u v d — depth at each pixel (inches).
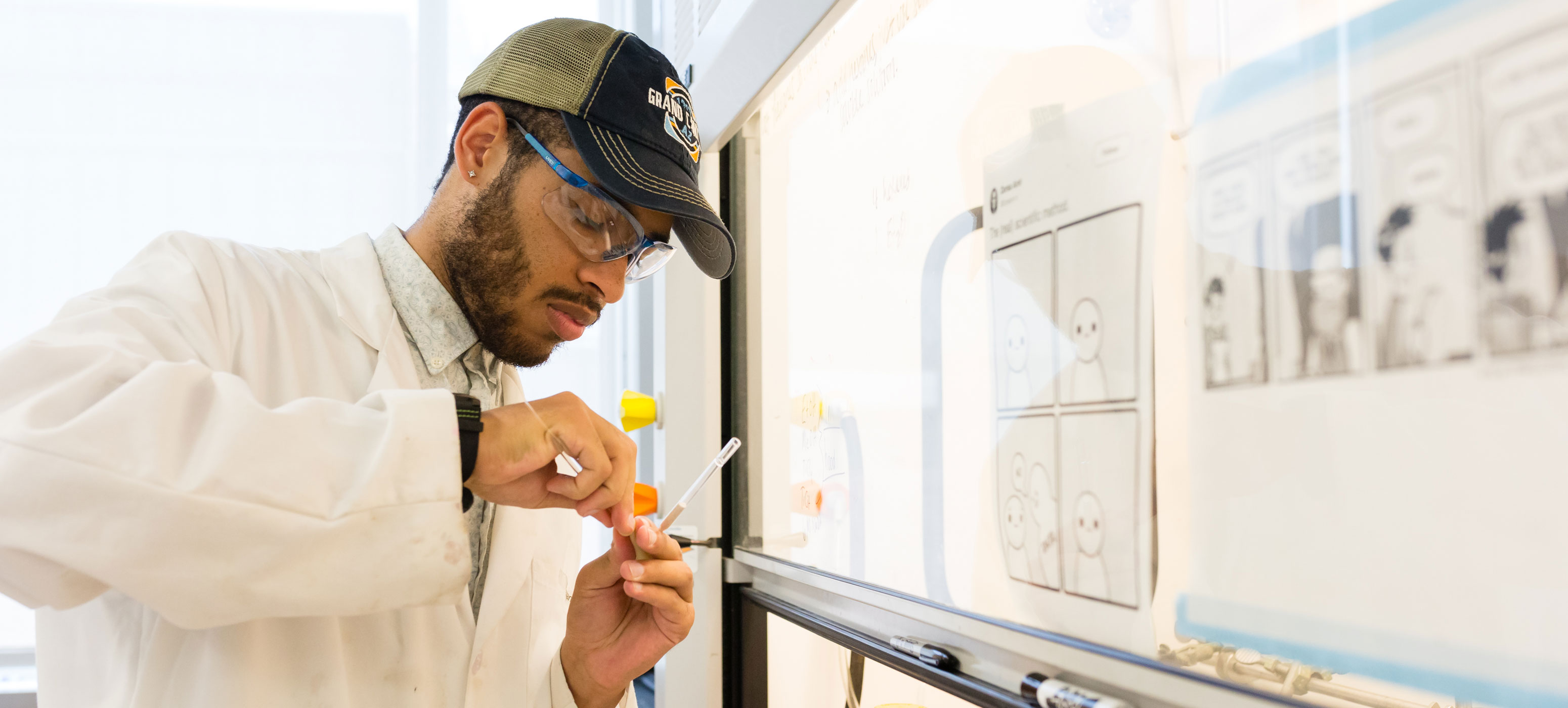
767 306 44.9
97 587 22.2
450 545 22.9
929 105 28.4
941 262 27.7
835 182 36.1
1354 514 14.2
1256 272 16.1
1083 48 20.9
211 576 20.5
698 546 50.0
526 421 25.1
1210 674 17.0
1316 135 14.8
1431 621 13.0
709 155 50.9
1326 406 14.7
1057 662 21.6
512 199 31.2
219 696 25.0
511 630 34.9
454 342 33.7
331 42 71.2
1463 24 12.6
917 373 29.3
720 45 41.4
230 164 69.1
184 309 26.6
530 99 30.6
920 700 30.5
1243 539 16.3
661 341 52.4
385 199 71.6
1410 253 13.3
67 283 66.0
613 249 30.9
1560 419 11.4
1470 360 12.5
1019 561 23.4
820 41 37.5
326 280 32.9
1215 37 16.9
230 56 69.3
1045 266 22.4
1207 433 17.2
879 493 32.0
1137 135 19.1
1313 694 14.8
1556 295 11.4
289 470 21.4
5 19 65.6
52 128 66.1
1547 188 11.5
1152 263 18.7
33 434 19.7
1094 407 20.5
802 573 38.8
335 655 27.4
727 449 33.8
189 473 20.5
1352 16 14.2
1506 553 12.0
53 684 27.9
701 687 49.2
